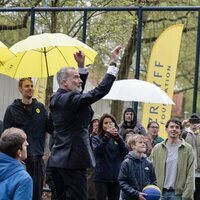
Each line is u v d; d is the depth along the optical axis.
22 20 29.95
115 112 32.44
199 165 20.80
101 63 35.78
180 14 36.50
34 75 17.70
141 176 16.17
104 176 18.36
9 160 10.30
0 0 36.03
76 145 13.56
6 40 31.02
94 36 34.75
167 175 17.78
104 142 18.22
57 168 13.79
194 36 44.16
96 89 13.12
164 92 22.64
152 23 35.12
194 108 23.66
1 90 26.89
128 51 34.03
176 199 17.67
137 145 16.22
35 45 16.67
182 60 48.16
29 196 10.13
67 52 17.66
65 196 13.98
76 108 13.32
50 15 30.03
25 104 16.23
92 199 20.19
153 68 24.80
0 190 10.16
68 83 13.65
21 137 10.42
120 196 17.66
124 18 33.62
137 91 21.20
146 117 24.91
